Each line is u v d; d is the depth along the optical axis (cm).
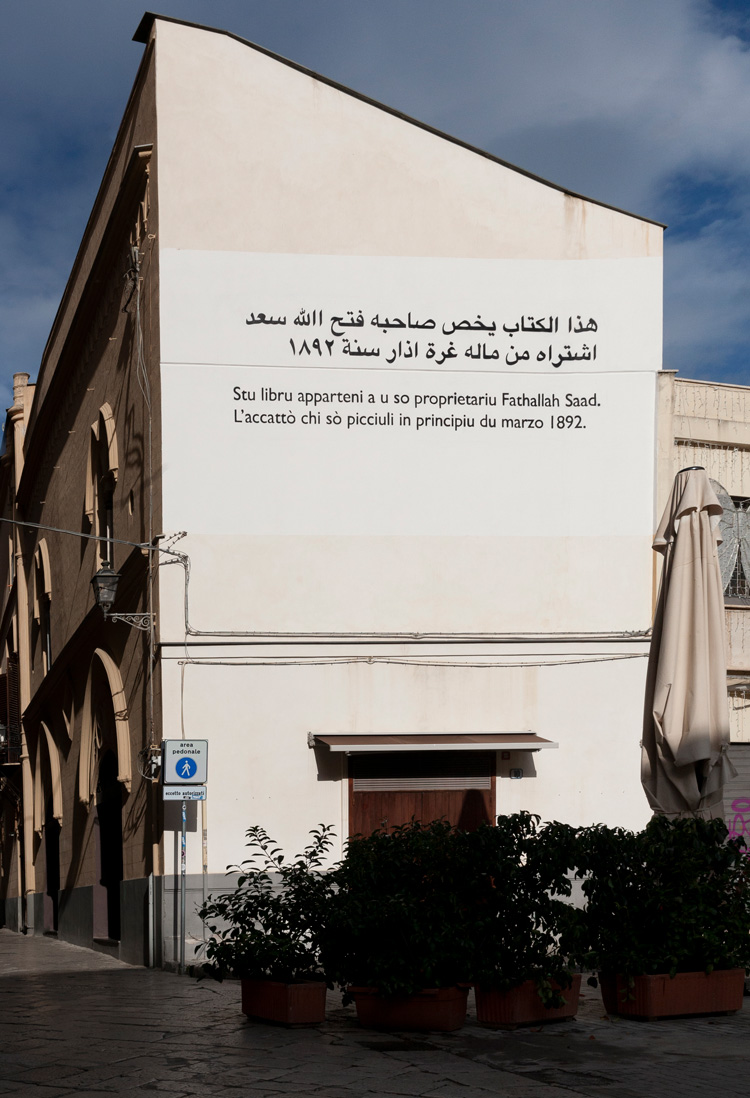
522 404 1703
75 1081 714
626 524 1694
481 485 1680
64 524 2612
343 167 1712
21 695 3170
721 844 1010
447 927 898
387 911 889
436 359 1695
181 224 1662
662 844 965
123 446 1891
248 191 1686
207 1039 870
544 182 1747
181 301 1650
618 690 1658
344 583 1631
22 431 3512
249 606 1603
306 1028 921
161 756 1530
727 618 1841
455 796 1603
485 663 1641
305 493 1642
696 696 1098
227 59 1702
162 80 1678
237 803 1552
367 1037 878
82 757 2123
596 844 970
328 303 1684
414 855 940
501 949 913
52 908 2786
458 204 1728
